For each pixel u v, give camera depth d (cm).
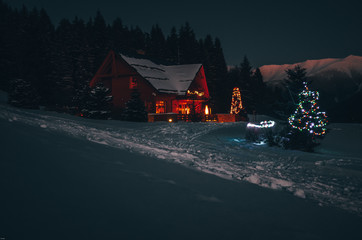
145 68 3941
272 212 420
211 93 6362
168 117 3325
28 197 289
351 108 5516
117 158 579
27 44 5191
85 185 362
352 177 980
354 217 485
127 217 301
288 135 1852
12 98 3341
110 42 6719
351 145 2036
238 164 1001
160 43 7269
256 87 7450
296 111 1859
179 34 7550
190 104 4266
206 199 416
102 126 1894
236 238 304
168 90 3753
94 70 6372
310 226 389
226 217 358
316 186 778
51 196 306
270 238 321
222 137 2066
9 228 232
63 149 523
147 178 461
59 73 5634
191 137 1920
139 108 2919
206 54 6550
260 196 511
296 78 2031
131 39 7844
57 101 5238
